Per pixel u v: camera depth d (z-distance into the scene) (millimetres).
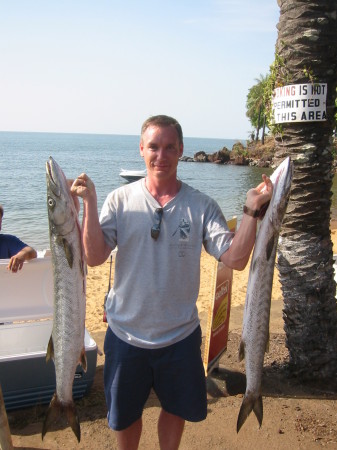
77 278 3102
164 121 3162
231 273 5141
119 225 3215
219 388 4883
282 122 4719
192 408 3240
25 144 193500
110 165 77812
